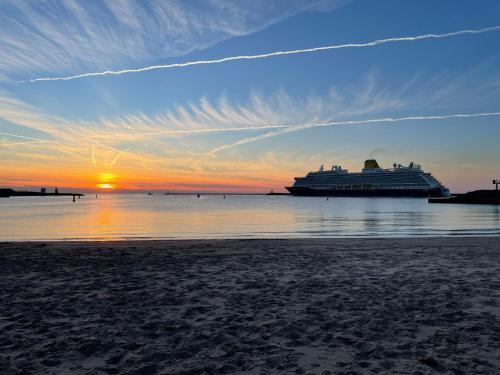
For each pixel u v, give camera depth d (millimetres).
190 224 32000
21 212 54750
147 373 3967
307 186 162500
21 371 3951
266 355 4402
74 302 6703
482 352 4434
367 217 41219
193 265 10391
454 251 12883
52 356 4395
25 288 7750
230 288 7727
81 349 4590
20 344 4758
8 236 22016
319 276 8906
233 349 4590
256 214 49344
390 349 4555
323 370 3990
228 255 12195
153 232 24656
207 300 6824
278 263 10688
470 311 6055
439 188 135250
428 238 17359
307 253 12602
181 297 7031
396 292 7312
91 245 14836
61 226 29812
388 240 16547
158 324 5520
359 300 6770
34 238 20766
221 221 35906
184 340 4895
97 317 5867
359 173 153625
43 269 9828
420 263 10570
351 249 13609
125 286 7922
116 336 5043
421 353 4426
